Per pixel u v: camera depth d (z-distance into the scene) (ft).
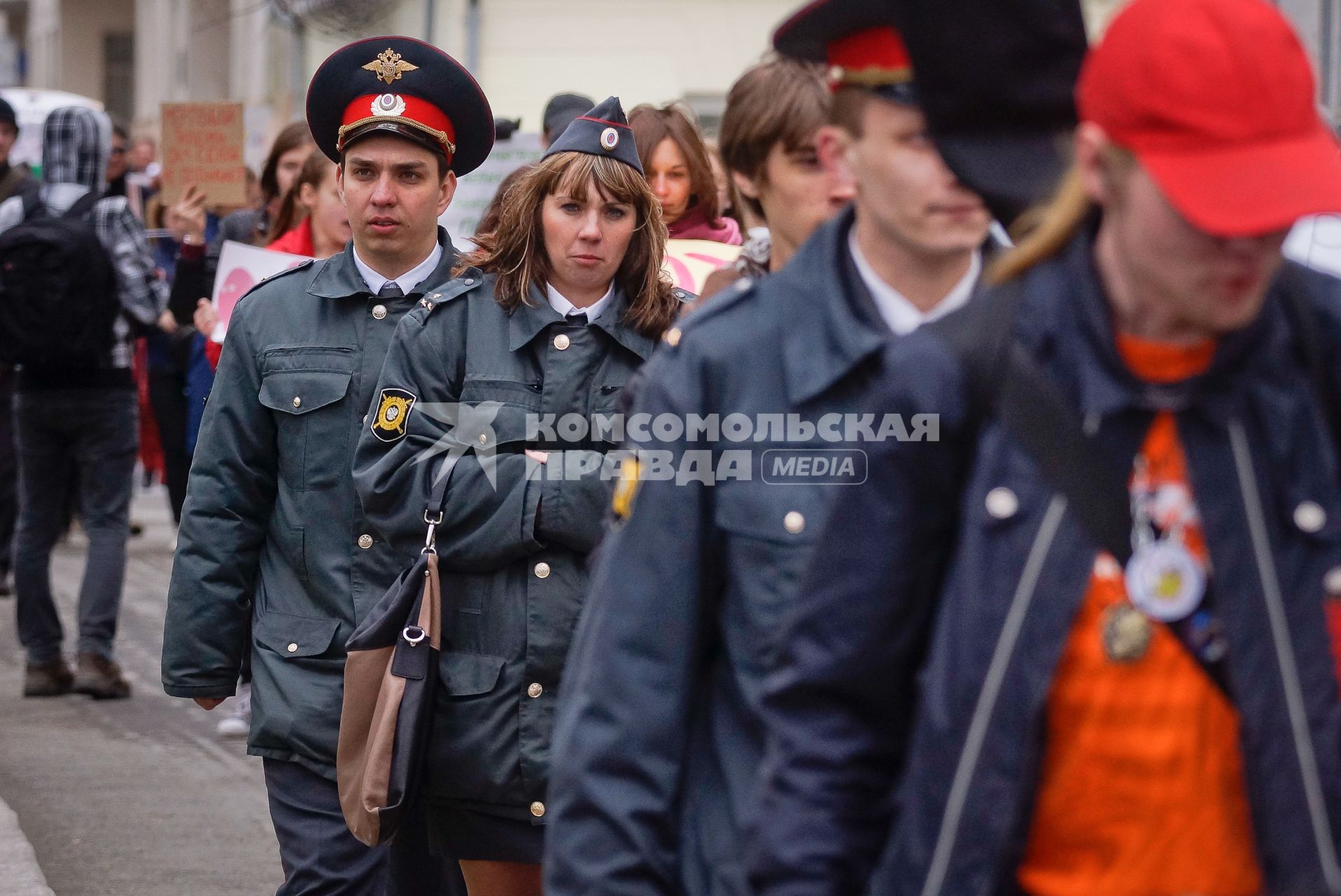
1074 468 22.15
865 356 27.58
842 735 23.56
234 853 65.98
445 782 44.14
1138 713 22.30
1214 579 22.00
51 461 93.20
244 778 77.41
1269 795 21.90
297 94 116.67
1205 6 21.21
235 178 105.70
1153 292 21.75
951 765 22.43
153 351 113.70
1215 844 22.44
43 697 93.61
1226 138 20.93
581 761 27.25
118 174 157.99
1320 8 66.49
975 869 22.38
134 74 481.05
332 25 79.61
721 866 27.17
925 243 28.12
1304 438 22.29
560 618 43.29
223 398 49.08
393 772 42.88
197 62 267.80
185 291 93.20
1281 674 21.97
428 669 43.24
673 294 44.93
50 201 91.40
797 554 27.22
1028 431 22.30
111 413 92.43
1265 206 20.56
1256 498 22.11
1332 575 22.20
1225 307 21.48
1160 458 22.25
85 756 80.53
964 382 22.57
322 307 49.26
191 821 70.18
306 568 48.06
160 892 61.00
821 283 28.48
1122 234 21.85
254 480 49.03
